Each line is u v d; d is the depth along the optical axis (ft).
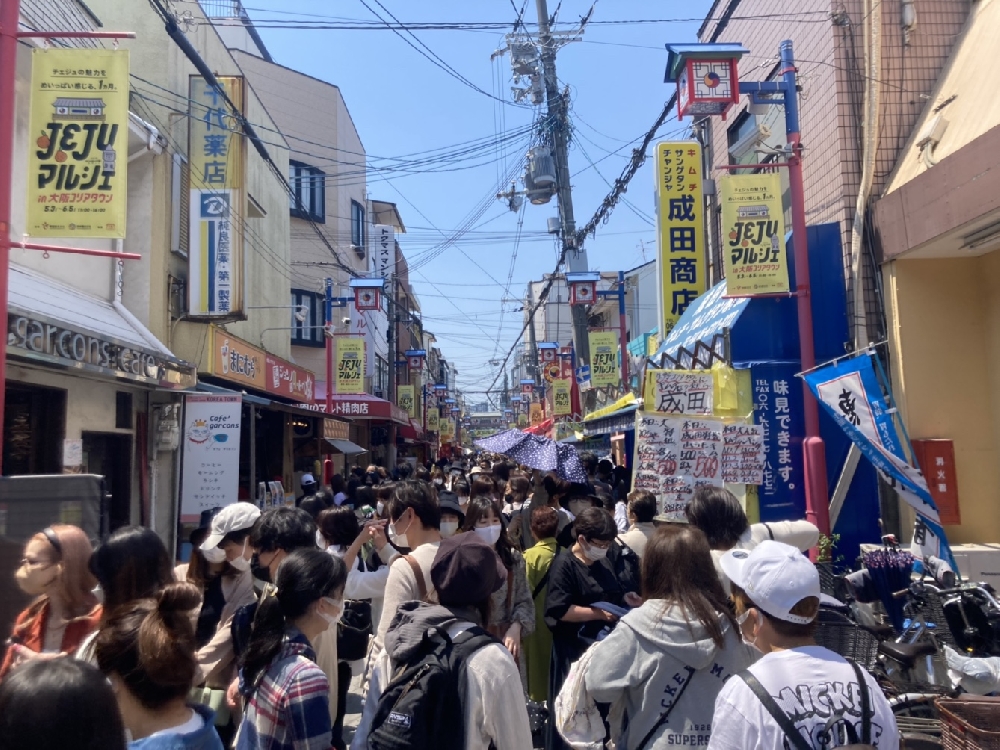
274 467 59.16
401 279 136.77
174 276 37.68
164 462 35.81
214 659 11.68
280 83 93.04
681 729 8.88
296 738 8.87
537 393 133.49
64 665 5.48
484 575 9.58
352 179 107.65
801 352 28.50
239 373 42.86
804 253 28.60
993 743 11.40
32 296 25.43
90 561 11.05
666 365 37.70
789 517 29.94
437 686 8.64
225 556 13.21
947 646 15.30
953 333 27.94
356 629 15.42
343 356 74.13
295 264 87.20
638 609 9.61
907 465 21.57
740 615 8.96
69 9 30.45
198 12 43.52
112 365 26.14
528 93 57.06
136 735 7.78
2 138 18.49
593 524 15.01
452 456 165.89
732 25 42.75
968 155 23.50
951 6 30.50
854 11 30.99
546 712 16.93
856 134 30.68
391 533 16.33
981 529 27.14
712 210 46.57
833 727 7.19
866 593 18.84
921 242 26.14
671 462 24.79
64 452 26.96
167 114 37.65
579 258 59.47
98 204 21.36
